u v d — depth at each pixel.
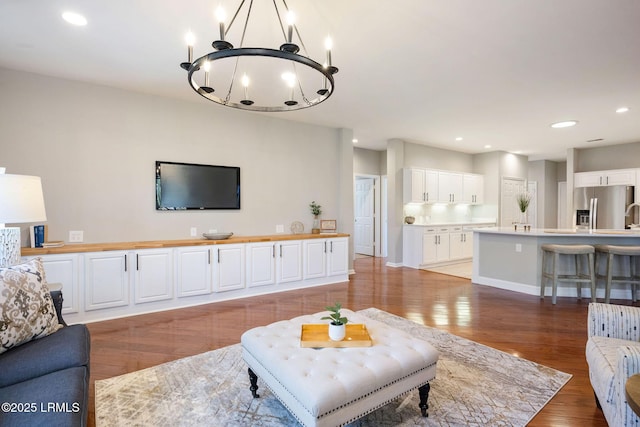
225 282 4.23
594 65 3.25
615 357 1.70
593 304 2.08
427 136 6.44
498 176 7.86
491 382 2.27
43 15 2.44
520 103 4.38
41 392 1.33
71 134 3.68
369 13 2.40
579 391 2.16
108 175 3.88
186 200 4.36
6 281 1.72
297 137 5.36
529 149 7.67
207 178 4.52
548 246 4.23
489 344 2.89
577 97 4.16
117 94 3.93
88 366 1.66
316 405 1.44
